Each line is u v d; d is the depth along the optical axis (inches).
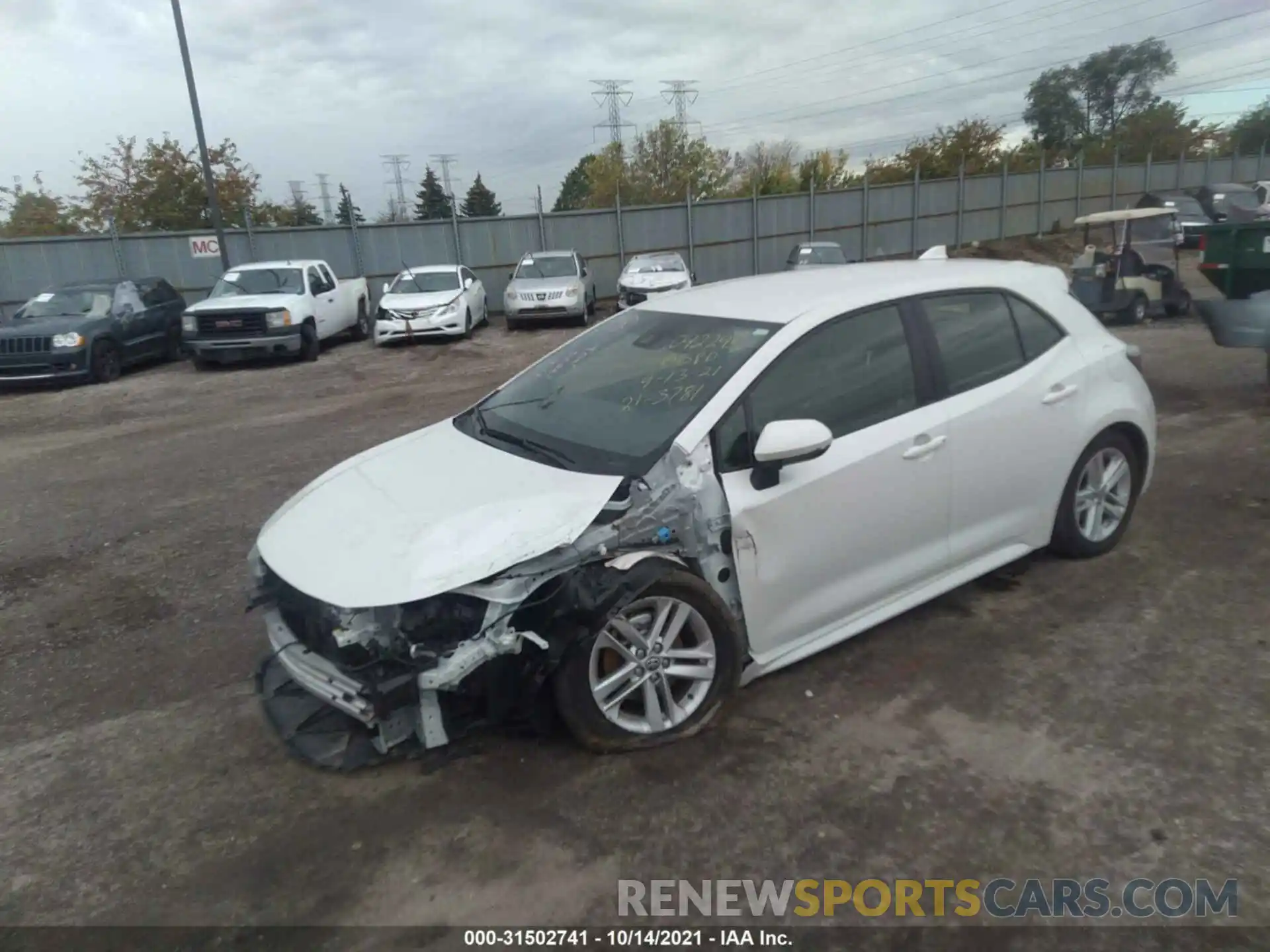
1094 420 175.0
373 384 505.4
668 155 2068.2
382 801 121.5
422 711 116.0
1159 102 2541.8
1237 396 335.0
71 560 228.1
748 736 132.1
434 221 898.7
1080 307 183.6
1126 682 142.3
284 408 441.4
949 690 142.4
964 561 161.3
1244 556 187.3
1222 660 147.3
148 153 1343.5
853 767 124.3
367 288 766.5
